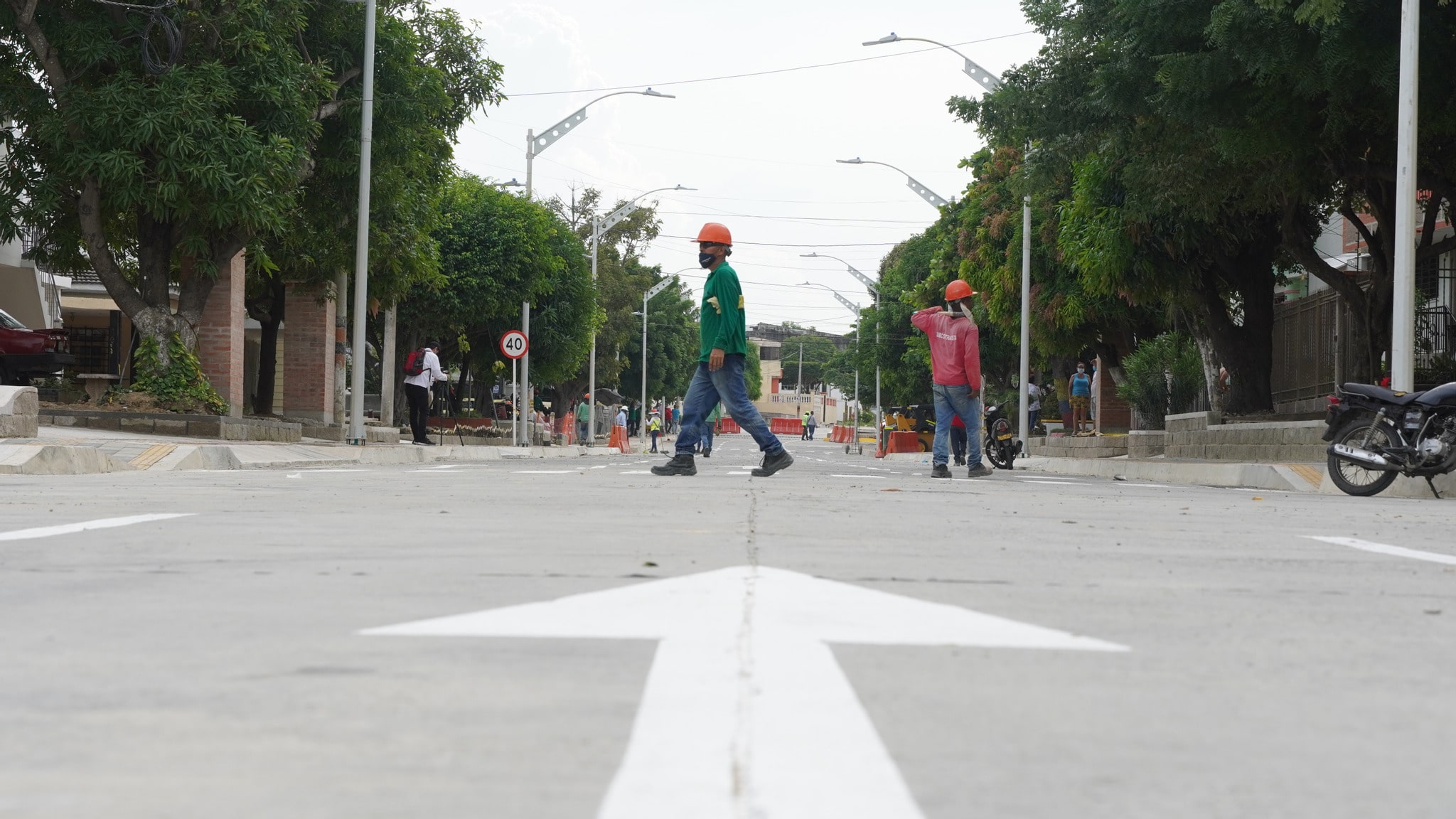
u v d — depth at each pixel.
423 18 28.03
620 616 3.35
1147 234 23.88
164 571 4.48
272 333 32.84
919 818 1.64
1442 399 12.24
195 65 21.78
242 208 21.03
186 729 2.14
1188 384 31.73
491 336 47.56
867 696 2.43
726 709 2.25
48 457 13.27
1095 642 3.12
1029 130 21.28
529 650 2.88
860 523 6.91
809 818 1.62
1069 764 1.96
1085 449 32.22
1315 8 14.11
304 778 1.83
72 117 20.81
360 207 23.69
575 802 1.70
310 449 20.69
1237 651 3.07
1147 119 19.47
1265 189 20.14
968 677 2.65
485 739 2.07
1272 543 6.19
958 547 5.64
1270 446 20.09
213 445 16.75
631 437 83.81
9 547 5.26
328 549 5.27
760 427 13.21
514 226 41.19
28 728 2.15
